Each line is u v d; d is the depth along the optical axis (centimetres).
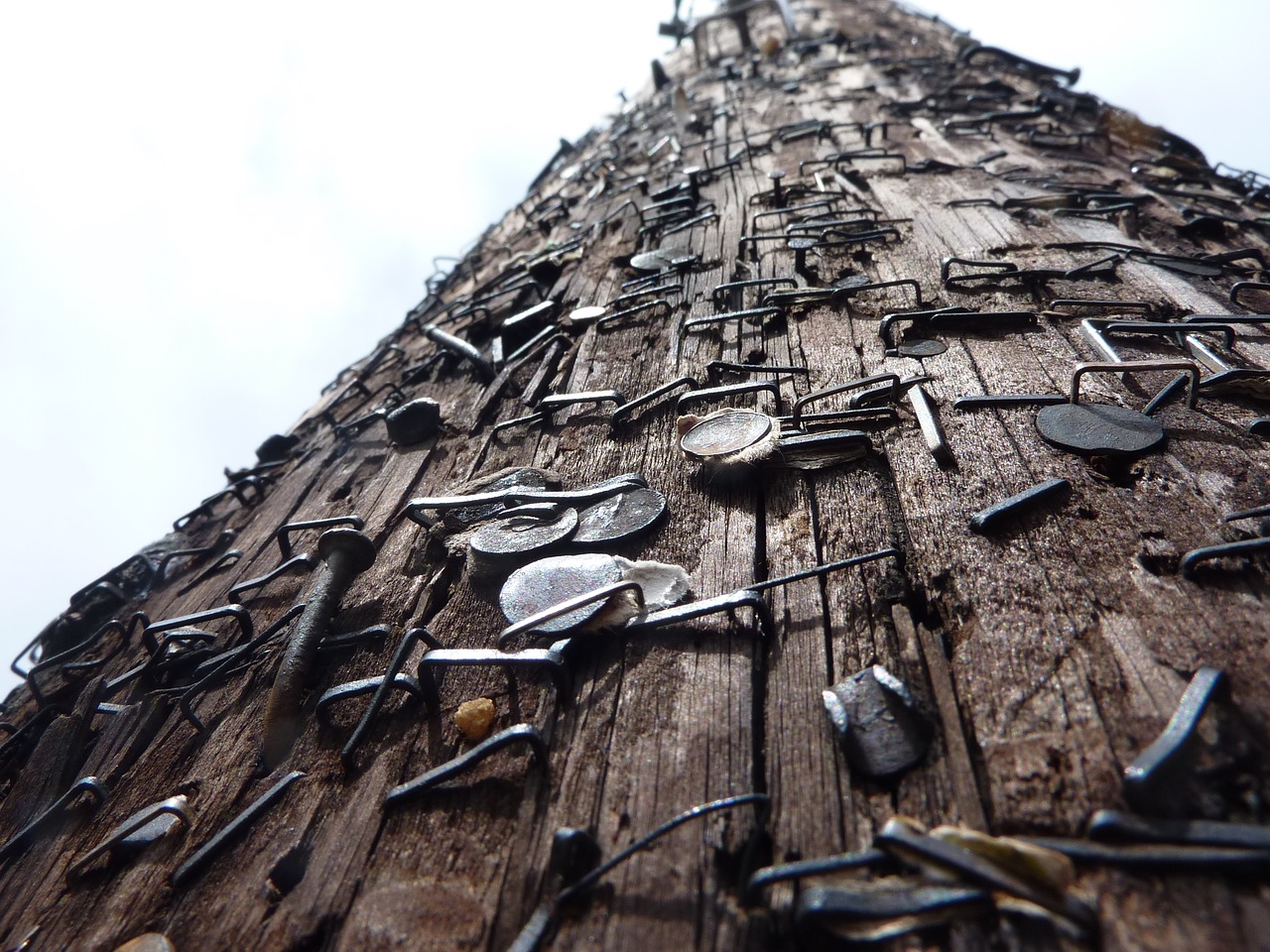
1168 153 705
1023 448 283
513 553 296
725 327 448
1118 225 504
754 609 231
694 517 298
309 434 564
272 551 399
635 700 223
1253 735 168
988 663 203
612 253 646
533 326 551
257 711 276
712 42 1855
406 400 525
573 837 180
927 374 348
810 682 215
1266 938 132
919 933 149
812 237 526
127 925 208
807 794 185
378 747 236
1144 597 210
